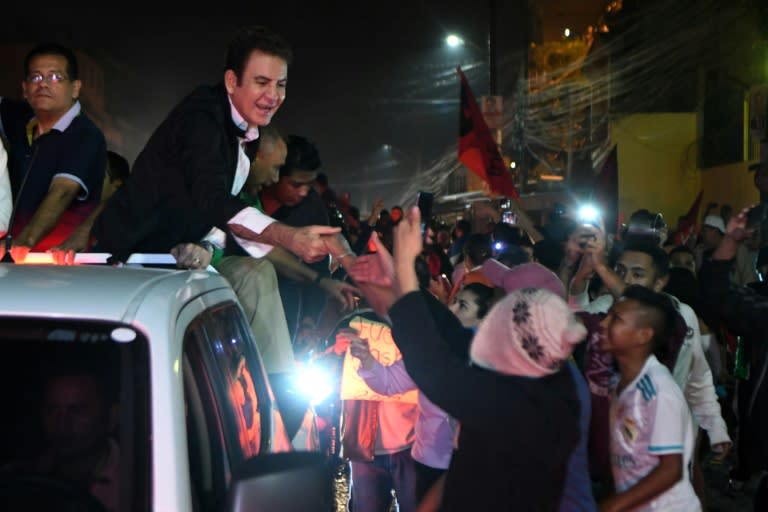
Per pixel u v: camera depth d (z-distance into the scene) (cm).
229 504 225
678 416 403
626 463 412
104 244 435
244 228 372
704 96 2662
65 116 491
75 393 244
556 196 2517
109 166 812
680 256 924
